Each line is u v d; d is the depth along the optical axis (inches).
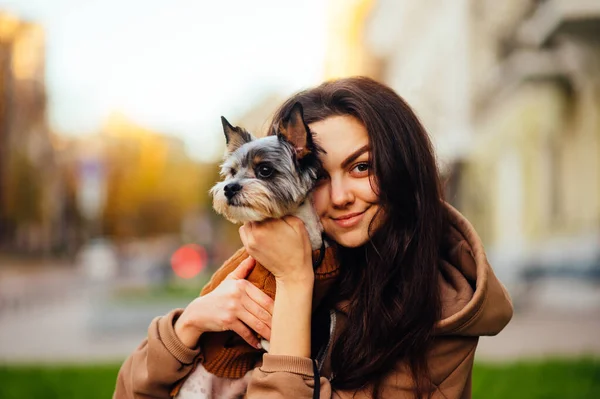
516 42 719.1
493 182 834.8
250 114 1097.4
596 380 264.2
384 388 98.2
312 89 114.9
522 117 687.7
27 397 256.1
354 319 102.3
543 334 441.4
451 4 1046.4
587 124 607.8
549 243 642.2
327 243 109.7
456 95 1018.1
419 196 103.0
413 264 101.5
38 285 1071.6
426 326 98.7
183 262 1035.3
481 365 299.9
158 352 103.0
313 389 94.8
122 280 1258.6
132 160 2399.1
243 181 106.9
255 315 103.3
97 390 265.7
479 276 100.7
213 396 109.2
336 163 104.0
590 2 534.6
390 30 1507.1
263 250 101.3
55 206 2039.9
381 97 105.8
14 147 1742.1
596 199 595.2
